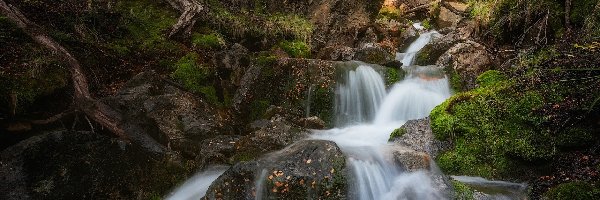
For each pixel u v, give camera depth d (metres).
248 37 9.37
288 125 5.90
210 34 8.97
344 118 7.27
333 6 11.58
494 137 4.85
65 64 5.65
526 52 6.40
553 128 4.60
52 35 6.43
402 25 11.80
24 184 4.02
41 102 5.26
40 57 5.49
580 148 4.46
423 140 5.16
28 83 5.10
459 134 5.02
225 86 7.52
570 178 4.07
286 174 4.06
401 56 9.84
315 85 7.34
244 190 4.11
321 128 6.75
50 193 4.05
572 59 4.77
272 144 5.25
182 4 9.19
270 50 9.23
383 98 7.52
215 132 5.86
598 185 3.71
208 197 4.14
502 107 5.02
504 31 7.60
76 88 5.46
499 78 6.28
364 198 4.18
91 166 4.36
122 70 7.03
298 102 7.31
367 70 7.62
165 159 5.08
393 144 5.26
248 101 7.29
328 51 9.64
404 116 7.16
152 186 4.77
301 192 4.01
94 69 6.66
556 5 6.62
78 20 7.30
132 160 4.71
